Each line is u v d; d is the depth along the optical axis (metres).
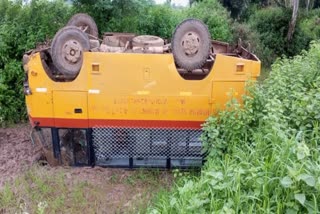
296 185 3.46
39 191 5.55
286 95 5.51
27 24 8.48
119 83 5.74
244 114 5.26
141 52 5.95
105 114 5.87
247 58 6.49
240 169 3.92
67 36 5.67
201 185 4.05
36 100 5.82
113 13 9.04
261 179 3.74
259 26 16.75
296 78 6.08
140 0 9.33
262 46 15.06
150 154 6.09
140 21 10.05
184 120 5.90
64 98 5.80
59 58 5.72
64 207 5.20
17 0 8.80
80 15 7.33
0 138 7.30
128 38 6.89
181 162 6.13
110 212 5.12
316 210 3.29
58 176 5.88
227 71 5.76
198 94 5.81
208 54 5.74
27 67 5.86
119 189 5.66
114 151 6.08
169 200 4.49
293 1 16.39
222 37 12.50
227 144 5.25
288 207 3.50
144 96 5.79
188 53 5.69
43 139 6.07
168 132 5.97
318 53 7.21
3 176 5.95
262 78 11.34
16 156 6.55
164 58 5.68
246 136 5.15
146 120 5.90
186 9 12.98
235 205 3.64
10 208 5.17
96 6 8.79
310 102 5.12
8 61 8.14
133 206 5.20
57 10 8.98
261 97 5.41
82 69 5.69
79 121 5.91
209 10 13.30
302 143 3.87
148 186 5.73
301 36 16.77
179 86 5.77
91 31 7.42
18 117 8.05
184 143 6.02
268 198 3.58
